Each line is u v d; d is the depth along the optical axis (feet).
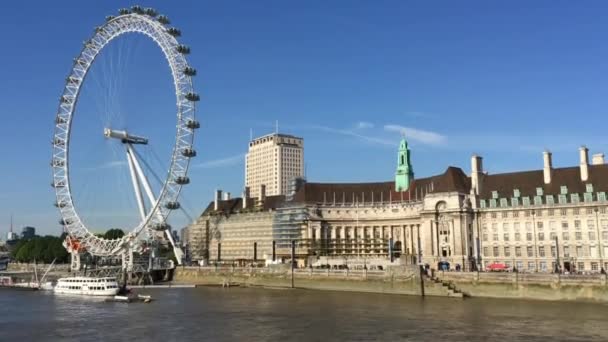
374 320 298.97
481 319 298.15
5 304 393.91
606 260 462.60
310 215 638.53
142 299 407.44
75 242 561.02
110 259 636.89
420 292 426.10
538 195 505.66
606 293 355.56
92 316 328.29
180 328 283.18
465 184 558.15
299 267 535.60
